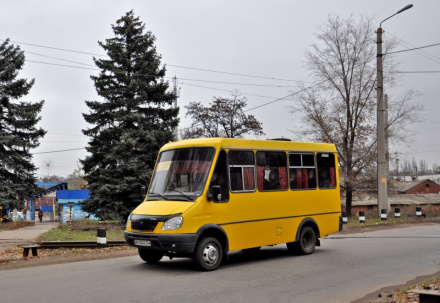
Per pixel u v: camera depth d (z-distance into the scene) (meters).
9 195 37.31
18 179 38.53
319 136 34.91
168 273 10.64
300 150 13.84
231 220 11.50
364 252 13.99
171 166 11.77
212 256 10.98
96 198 32.22
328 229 14.43
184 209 10.64
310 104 34.97
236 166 11.89
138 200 32.03
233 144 11.90
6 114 38.34
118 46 34.50
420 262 11.97
